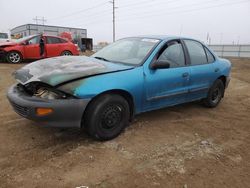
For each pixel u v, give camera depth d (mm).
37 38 12680
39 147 3527
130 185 2807
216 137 4184
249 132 4488
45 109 3262
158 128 4379
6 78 8180
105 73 3650
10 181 2789
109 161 3250
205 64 5215
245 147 3891
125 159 3318
